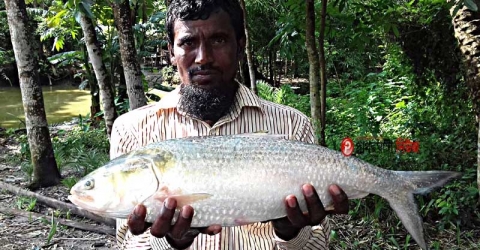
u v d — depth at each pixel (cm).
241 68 305
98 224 203
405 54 293
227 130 79
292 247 74
